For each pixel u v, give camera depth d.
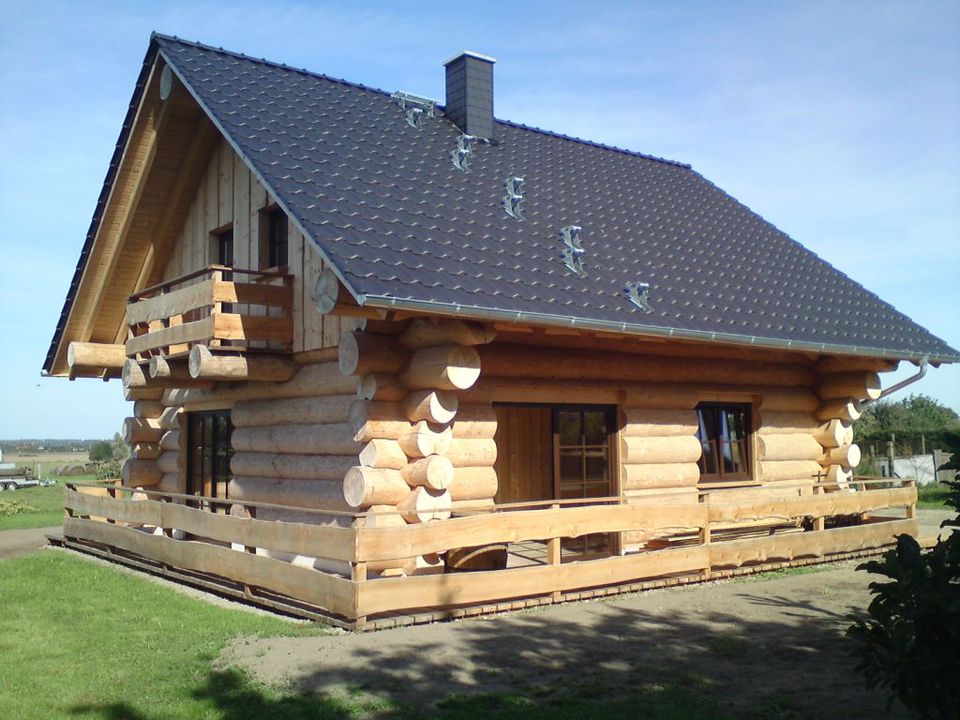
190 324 11.38
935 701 4.50
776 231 17.61
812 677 7.04
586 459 12.20
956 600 4.33
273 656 7.55
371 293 8.49
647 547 12.56
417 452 9.81
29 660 7.63
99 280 15.09
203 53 13.26
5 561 13.21
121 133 13.48
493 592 9.26
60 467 42.19
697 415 13.76
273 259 12.69
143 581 11.47
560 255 11.84
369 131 13.38
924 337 15.16
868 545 13.18
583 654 7.69
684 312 11.76
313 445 11.23
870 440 30.45
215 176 13.95
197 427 14.84
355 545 8.41
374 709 6.27
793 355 14.45
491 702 6.40
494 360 11.01
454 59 15.53
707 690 6.73
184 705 6.40
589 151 17.84
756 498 14.02
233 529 10.23
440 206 11.72
